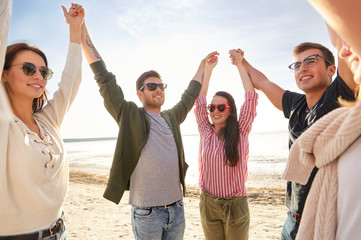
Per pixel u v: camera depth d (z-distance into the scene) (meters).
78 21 2.02
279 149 36.91
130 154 2.55
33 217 1.39
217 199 2.71
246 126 2.93
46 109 1.83
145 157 2.55
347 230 0.53
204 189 2.87
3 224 1.29
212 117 3.01
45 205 1.45
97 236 5.25
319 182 0.74
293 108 2.30
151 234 2.45
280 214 6.52
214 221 2.80
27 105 1.60
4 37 0.42
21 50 1.54
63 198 1.66
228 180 2.73
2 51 0.42
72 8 2.01
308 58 2.06
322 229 0.69
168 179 2.60
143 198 2.48
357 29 0.32
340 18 0.32
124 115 2.63
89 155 41.84
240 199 2.75
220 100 2.96
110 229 5.65
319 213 0.71
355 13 0.30
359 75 0.54
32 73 1.53
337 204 0.63
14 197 1.33
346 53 0.60
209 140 2.99
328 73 2.08
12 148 1.31
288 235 1.98
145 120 2.68
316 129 0.74
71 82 1.97
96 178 14.79
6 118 0.37
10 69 1.51
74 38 2.04
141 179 2.52
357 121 0.55
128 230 5.59
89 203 8.05
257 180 12.85
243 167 2.87
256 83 3.07
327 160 0.68
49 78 1.69
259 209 7.08
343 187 0.57
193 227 5.68
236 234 2.69
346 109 0.69
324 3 0.33
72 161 29.73
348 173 0.56
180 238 2.68
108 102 2.63
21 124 1.40
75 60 2.01
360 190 0.52
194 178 14.88
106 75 2.64
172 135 2.82
